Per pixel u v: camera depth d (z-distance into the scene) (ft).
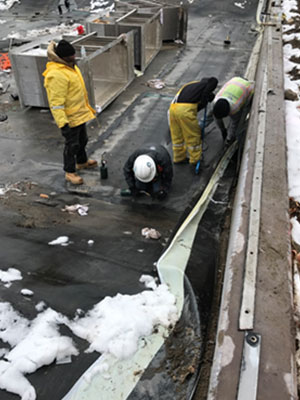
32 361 6.72
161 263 9.35
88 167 15.92
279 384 4.85
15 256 9.87
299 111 15.03
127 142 17.87
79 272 9.41
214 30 36.40
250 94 15.58
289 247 7.34
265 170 9.88
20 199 13.51
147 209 13.33
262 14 35.96
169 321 7.74
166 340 7.35
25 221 11.85
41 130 19.06
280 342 5.39
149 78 25.46
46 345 7.04
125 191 13.99
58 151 17.20
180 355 7.06
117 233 11.49
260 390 4.78
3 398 6.25
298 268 7.92
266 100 14.17
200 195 12.92
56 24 38.22
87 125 19.25
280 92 15.05
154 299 8.23
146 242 11.06
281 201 8.69
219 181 13.78
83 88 13.37
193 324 7.70
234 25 37.83
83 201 13.69
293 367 5.07
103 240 10.99
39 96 20.66
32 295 8.48
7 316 7.84
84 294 8.61
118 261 9.96
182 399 6.30
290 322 5.72
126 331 7.41
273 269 6.72
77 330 7.54
